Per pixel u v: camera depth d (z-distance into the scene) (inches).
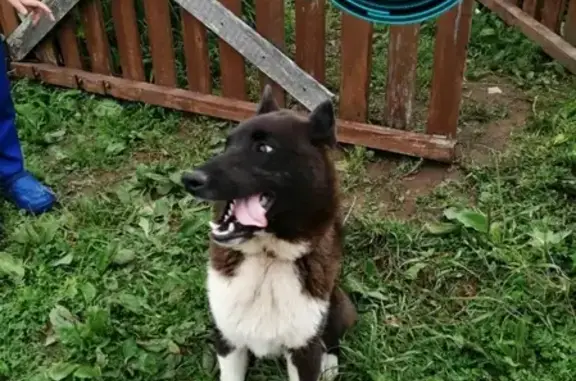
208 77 108.3
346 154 101.9
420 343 75.7
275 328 64.4
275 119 61.0
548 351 73.7
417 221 91.7
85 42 117.1
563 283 79.7
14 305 79.1
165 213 91.8
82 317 79.2
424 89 113.4
